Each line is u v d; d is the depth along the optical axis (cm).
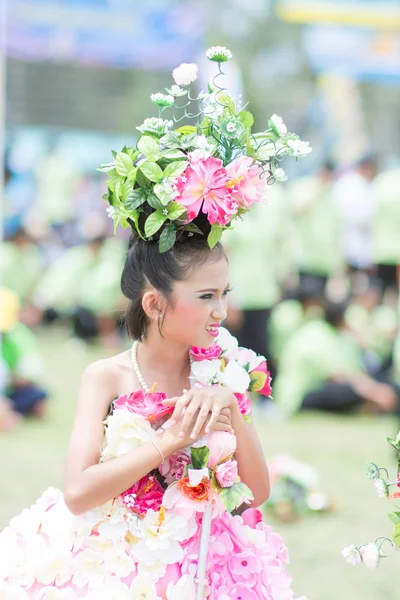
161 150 339
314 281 1234
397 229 1205
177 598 330
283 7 1299
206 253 343
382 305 1201
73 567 340
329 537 660
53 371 1352
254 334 1120
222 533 350
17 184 1952
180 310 344
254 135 347
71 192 1938
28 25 1661
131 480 335
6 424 988
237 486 343
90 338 1600
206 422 344
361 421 1072
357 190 1418
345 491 773
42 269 1788
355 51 1730
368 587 568
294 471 723
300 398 1103
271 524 692
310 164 2058
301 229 1238
